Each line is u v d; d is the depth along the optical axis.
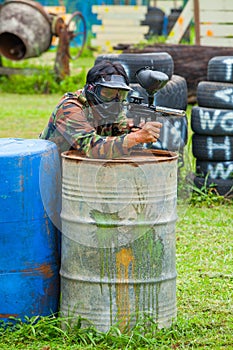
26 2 21.11
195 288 7.10
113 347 5.70
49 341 5.82
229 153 10.54
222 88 10.65
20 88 22.08
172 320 5.99
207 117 10.50
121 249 5.67
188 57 17.44
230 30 20.36
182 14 22.12
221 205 10.38
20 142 6.09
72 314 5.84
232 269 7.70
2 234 5.79
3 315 5.89
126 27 28.30
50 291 6.01
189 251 8.27
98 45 28.69
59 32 21.56
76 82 21.72
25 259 5.85
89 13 34.28
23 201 5.78
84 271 5.75
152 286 5.78
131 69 10.17
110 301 5.74
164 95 9.91
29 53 21.47
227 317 6.43
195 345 5.84
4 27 21.03
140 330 5.79
